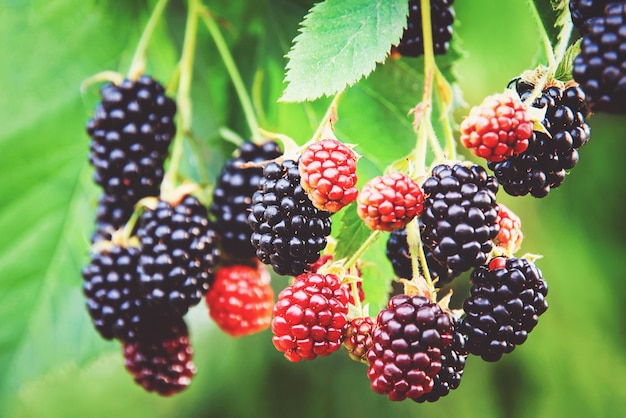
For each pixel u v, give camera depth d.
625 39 0.29
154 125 0.37
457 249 0.31
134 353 0.37
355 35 0.32
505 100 0.31
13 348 0.42
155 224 0.36
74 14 0.41
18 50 0.41
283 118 0.40
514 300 0.31
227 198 0.37
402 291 0.44
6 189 0.42
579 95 0.32
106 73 0.37
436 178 0.31
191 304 0.36
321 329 0.32
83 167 0.42
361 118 0.39
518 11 0.42
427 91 0.33
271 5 0.40
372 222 0.31
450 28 0.35
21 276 0.42
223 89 0.41
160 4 0.38
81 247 0.43
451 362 0.32
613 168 0.52
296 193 0.32
